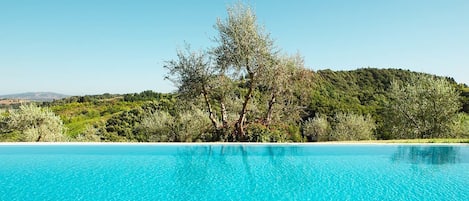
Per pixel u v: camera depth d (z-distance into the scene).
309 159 14.58
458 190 9.87
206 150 16.28
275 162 14.07
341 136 33.69
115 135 31.48
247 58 19.50
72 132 34.72
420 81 27.73
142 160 14.35
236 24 19.80
